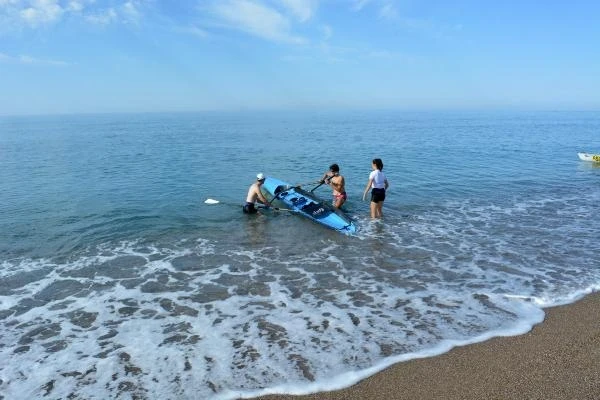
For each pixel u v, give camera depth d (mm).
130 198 16719
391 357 5836
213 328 6773
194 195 17344
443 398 4988
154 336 6543
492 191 17828
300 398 5012
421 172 22688
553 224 12836
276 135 55219
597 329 6555
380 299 7801
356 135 54062
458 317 7023
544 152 32250
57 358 5961
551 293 7922
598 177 21328
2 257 10086
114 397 5090
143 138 51000
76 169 25047
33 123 113750
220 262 9773
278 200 15617
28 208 15000
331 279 8773
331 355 5914
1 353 6105
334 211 13141
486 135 51531
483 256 10070
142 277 8922
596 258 9859
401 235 11750
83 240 11352
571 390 5098
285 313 7273
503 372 5465
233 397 5043
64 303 7730
